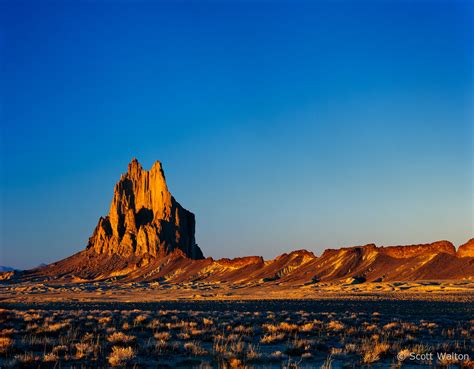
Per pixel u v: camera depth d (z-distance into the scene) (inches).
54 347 797.9
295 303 3068.4
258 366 689.6
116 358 685.9
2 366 667.4
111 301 4060.0
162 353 784.9
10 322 1338.6
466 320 1628.9
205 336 1016.2
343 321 1455.5
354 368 686.5
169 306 3006.9
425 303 2783.0
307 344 874.8
